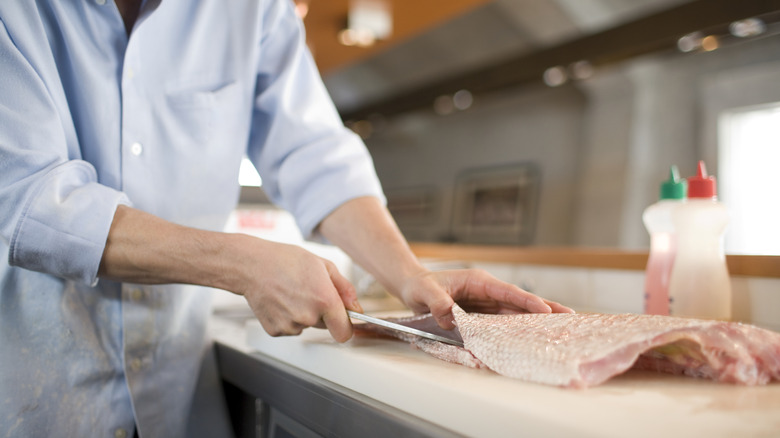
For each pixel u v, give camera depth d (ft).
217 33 2.63
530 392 1.41
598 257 3.63
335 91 9.59
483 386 1.47
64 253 1.92
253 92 2.88
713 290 2.56
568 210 9.27
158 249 1.96
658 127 8.36
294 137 2.83
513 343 1.59
